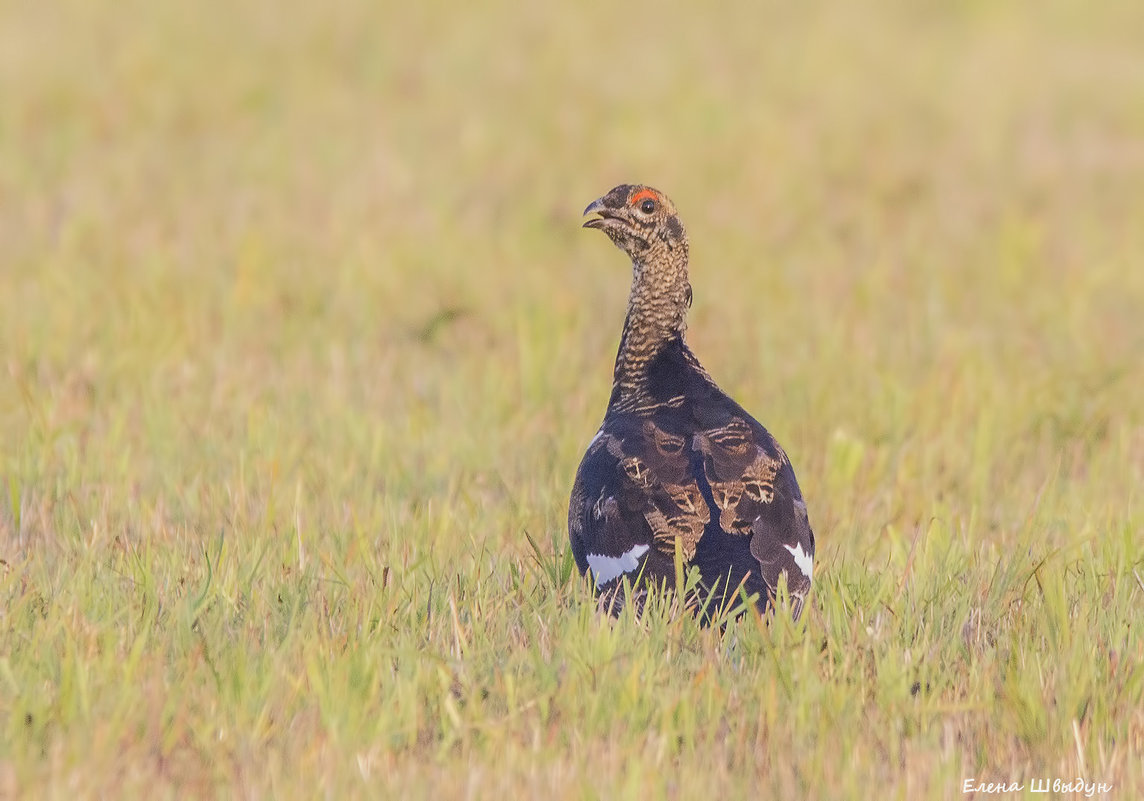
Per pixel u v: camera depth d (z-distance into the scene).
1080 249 34.12
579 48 52.50
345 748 12.12
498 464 20.30
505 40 53.19
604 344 26.16
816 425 21.78
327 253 31.41
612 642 13.32
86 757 11.73
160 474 19.36
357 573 15.95
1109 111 48.84
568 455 20.16
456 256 31.86
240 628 14.12
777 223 35.84
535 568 16.28
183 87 44.94
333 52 50.44
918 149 43.25
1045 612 14.95
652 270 16.55
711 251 33.19
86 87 44.03
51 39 48.59
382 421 21.61
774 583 13.78
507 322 27.22
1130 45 59.34
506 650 14.04
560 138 42.62
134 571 15.19
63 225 32.22
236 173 37.69
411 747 12.42
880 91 49.12
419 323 27.12
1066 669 13.39
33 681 12.78
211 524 17.66
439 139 42.19
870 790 11.84
